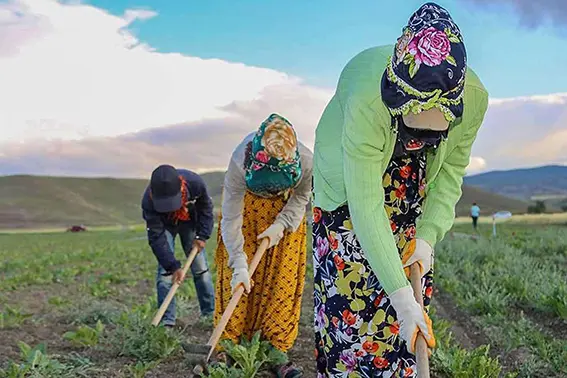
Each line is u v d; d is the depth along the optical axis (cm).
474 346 585
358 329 332
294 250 471
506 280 809
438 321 600
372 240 289
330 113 329
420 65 262
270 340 474
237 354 458
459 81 264
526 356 540
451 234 2012
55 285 1073
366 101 288
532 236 1731
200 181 597
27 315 681
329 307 337
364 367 335
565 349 527
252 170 443
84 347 565
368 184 290
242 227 477
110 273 1162
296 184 452
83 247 2292
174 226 607
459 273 1003
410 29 271
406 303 287
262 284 477
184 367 506
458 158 331
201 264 639
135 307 722
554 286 736
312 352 563
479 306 713
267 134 438
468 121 316
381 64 302
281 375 462
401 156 319
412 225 334
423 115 272
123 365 511
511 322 645
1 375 458
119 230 5219
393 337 330
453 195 334
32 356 478
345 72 320
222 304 482
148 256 1692
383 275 291
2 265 1446
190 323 666
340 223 325
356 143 289
